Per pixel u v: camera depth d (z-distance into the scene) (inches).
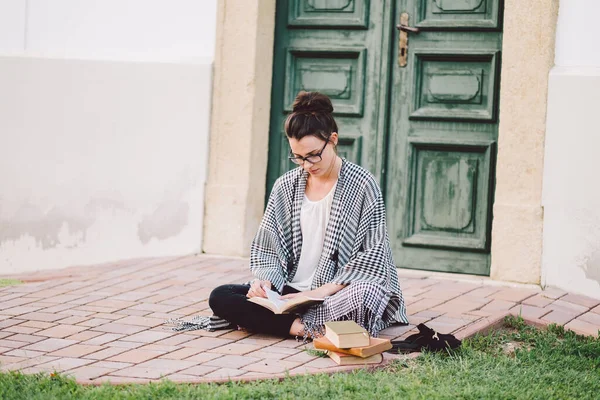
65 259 294.7
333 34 277.9
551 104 245.3
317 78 280.4
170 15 286.4
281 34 283.1
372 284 183.5
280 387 157.6
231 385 160.7
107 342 188.7
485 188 262.4
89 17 294.2
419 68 269.6
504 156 251.8
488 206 262.1
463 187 265.1
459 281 254.7
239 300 193.0
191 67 281.0
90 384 161.2
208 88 280.1
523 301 229.5
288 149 284.2
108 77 289.0
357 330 173.5
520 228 249.3
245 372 167.6
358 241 189.8
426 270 269.3
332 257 190.7
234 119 278.7
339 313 184.1
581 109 241.6
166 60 284.2
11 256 299.6
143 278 250.7
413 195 270.8
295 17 281.6
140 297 229.0
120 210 289.1
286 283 196.1
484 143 261.9
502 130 251.9
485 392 158.7
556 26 247.3
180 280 248.4
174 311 215.2
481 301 228.5
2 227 300.2
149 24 288.5
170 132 284.2
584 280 241.0
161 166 285.0
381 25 272.2
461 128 265.9
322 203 192.7
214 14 281.6
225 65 278.8
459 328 201.2
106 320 206.2
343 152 278.2
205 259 275.7
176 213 284.2
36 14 299.1
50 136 295.1
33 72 296.2
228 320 195.0
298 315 191.2
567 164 243.6
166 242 285.3
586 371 180.4
